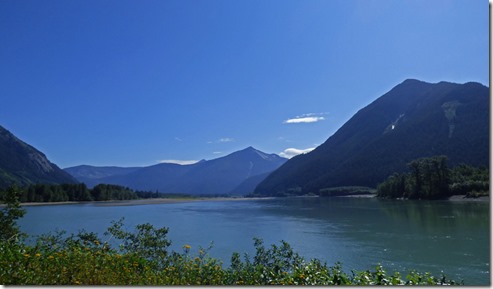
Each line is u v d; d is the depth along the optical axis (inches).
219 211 3331.7
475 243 1270.9
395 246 1268.5
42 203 4815.5
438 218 2032.5
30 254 298.8
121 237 442.9
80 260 293.4
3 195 525.3
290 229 1780.3
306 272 290.5
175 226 1957.4
